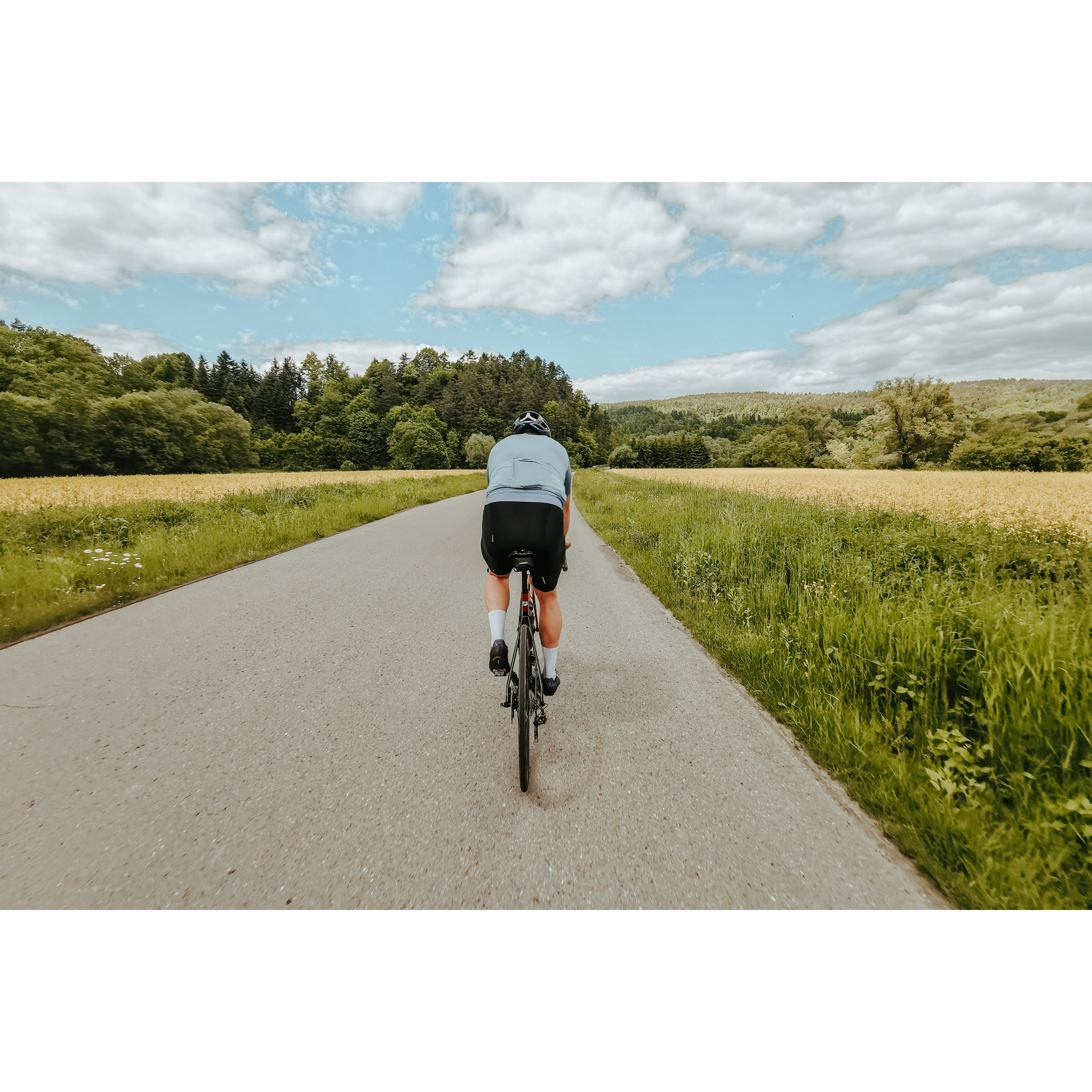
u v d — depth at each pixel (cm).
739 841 204
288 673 360
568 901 180
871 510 1116
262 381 12912
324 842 202
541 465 283
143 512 1159
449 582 619
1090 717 228
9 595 484
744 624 444
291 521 1016
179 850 197
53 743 270
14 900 177
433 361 16775
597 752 265
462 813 219
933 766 237
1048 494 1900
